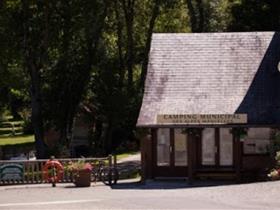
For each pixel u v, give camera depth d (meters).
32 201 27.28
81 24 51.84
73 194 29.75
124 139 61.88
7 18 50.62
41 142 50.34
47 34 51.06
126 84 57.66
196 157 36.91
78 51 53.12
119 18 58.12
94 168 35.47
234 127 35.47
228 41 39.78
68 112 52.44
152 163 36.97
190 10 58.12
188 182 34.81
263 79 37.78
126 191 30.94
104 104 55.50
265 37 39.91
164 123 35.66
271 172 33.19
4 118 108.81
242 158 36.53
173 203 25.05
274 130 35.97
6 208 25.25
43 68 52.66
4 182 33.97
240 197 25.78
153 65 38.66
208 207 23.64
